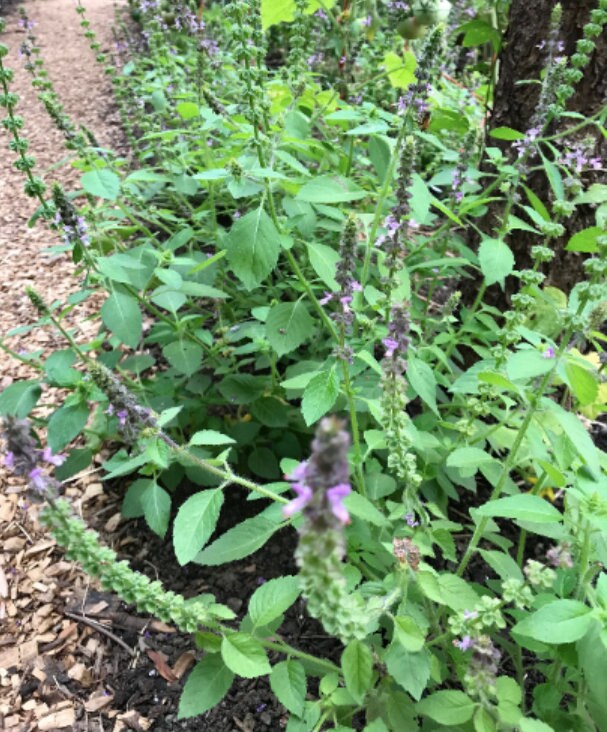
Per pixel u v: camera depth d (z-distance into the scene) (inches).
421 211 17.3
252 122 18.9
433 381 17.4
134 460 14.8
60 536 11.3
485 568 21.3
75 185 47.4
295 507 8.4
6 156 54.1
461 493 24.5
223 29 40.1
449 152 25.7
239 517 23.3
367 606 12.5
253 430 23.0
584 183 24.5
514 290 26.7
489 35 26.9
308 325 19.7
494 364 17.4
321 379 14.8
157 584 12.6
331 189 18.1
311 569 9.0
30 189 19.7
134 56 48.7
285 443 23.7
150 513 17.7
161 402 23.0
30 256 40.4
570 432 12.9
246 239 17.6
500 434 19.0
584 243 16.1
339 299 14.7
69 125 22.5
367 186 27.6
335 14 37.3
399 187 15.7
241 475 24.5
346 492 8.1
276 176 17.2
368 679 12.8
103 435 22.5
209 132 29.1
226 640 13.2
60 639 20.1
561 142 24.2
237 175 17.6
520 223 20.1
